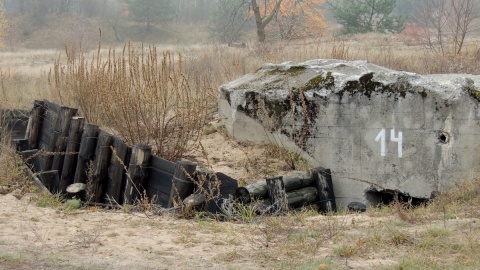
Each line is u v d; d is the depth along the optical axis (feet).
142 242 20.86
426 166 31.78
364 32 146.82
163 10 252.01
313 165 34.45
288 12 127.44
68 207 27.35
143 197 29.09
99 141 31.42
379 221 23.67
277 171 33.73
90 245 20.35
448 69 54.49
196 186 27.02
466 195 28.17
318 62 37.40
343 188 33.83
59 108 35.60
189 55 74.33
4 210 25.73
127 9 257.34
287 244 20.56
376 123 32.76
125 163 30.48
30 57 134.62
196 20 277.64
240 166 34.22
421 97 31.50
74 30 234.17
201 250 19.97
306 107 34.45
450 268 17.16
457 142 30.96
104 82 38.34
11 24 209.26
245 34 171.22
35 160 36.32
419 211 25.80
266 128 36.04
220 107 39.60
